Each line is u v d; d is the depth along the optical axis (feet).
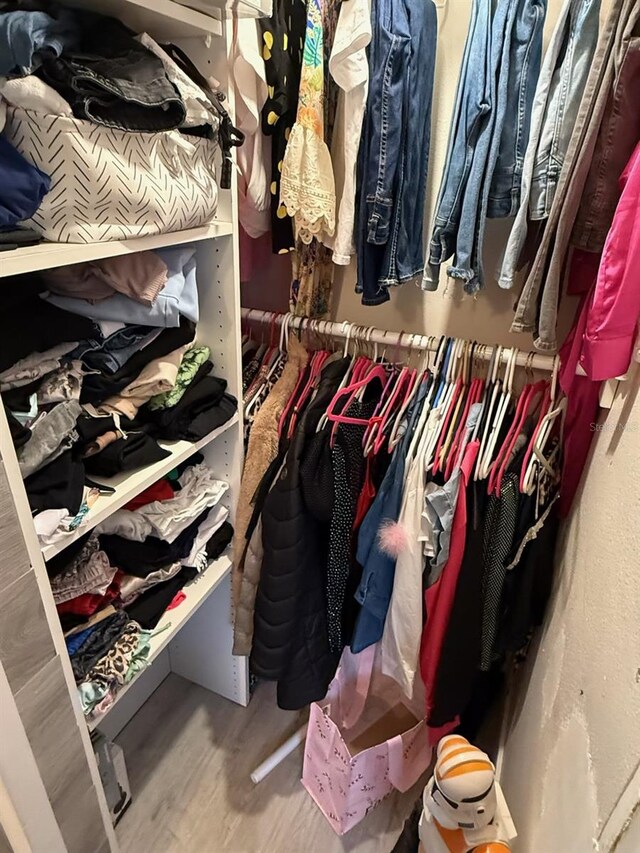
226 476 4.49
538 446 3.82
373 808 4.79
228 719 5.50
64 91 2.28
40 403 2.77
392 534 4.05
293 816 4.75
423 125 3.83
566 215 3.01
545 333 3.37
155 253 3.19
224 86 3.28
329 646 4.67
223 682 5.59
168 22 2.87
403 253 4.07
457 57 4.04
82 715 3.16
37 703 2.80
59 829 3.21
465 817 3.23
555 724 3.08
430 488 3.99
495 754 4.94
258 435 4.37
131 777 4.97
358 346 4.98
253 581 4.58
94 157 2.43
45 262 2.38
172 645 5.67
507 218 4.22
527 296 3.37
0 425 2.26
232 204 3.50
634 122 2.75
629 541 2.34
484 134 3.48
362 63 3.48
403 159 3.79
